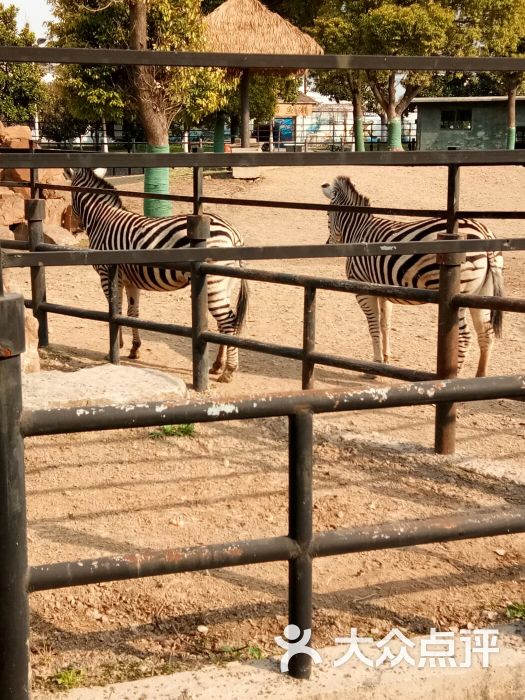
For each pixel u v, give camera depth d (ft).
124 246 22.02
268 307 29.89
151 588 10.82
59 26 55.83
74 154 8.59
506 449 15.94
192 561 7.78
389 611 10.31
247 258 9.59
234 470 14.73
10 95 89.66
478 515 8.51
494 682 8.93
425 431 16.87
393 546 8.29
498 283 19.49
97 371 18.06
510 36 97.04
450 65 9.48
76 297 30.89
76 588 10.75
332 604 10.45
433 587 10.93
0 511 7.10
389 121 100.83
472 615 10.24
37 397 15.76
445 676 8.76
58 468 14.64
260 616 10.21
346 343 24.84
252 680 8.59
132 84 52.75
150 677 8.71
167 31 52.90
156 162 8.89
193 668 9.04
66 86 58.80
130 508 13.11
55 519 12.67
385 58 9.24
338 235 23.53
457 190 15.89
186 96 54.90
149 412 7.40
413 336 25.82
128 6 50.80
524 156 10.39
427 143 117.08
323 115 177.99
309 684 8.55
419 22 89.86
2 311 6.82
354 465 14.99
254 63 8.87
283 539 8.13
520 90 116.67
